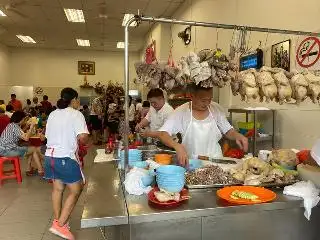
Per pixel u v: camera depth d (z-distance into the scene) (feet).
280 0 10.64
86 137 9.21
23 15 24.93
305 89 6.57
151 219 4.25
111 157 8.30
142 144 9.89
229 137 7.85
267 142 11.59
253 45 12.55
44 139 17.07
